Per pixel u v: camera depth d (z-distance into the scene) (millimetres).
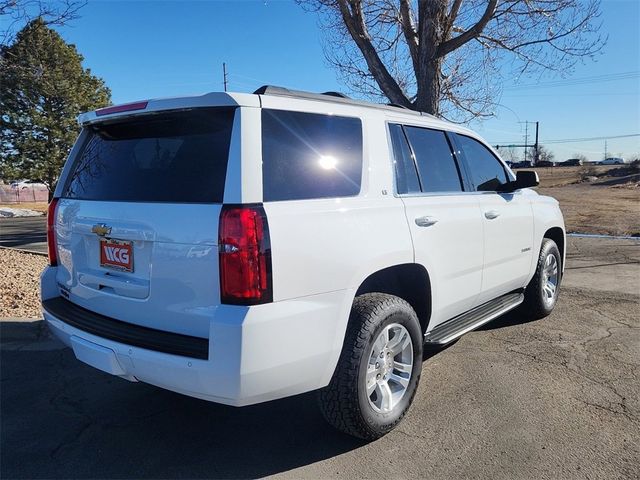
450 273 3797
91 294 3152
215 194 2561
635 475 2762
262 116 2691
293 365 2605
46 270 3619
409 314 3252
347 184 3047
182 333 2650
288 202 2668
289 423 3434
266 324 2473
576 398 3670
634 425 3283
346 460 2965
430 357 4508
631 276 7844
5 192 44844
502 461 2908
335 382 2904
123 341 2756
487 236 4277
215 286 2494
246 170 2539
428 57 9242
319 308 2707
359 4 9664
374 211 3113
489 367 4258
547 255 5492
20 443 3188
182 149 2811
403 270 3457
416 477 2783
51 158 30078
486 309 4574
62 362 4523
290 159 2764
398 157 3523
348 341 2916
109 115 3127
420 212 3480
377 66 9812
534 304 5438
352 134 3201
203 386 2482
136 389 3988
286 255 2568
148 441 3219
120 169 3100
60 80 28281
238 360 2408
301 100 2963
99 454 3068
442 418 3410
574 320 5574
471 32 8844
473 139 4613
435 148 3994
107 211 2980
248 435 3281
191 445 3168
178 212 2621
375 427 3059
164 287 2676
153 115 2949
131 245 2859
